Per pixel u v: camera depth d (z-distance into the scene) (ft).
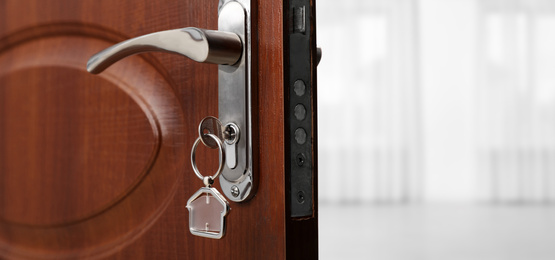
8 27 2.00
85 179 1.84
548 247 11.84
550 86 19.25
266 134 1.40
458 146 19.51
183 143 1.64
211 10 1.53
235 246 1.49
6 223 2.02
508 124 19.35
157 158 1.70
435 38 19.31
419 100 19.51
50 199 1.92
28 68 1.96
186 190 1.63
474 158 19.49
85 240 1.89
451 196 19.63
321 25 19.66
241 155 1.42
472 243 12.29
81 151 1.85
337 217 16.55
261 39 1.41
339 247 11.81
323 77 19.70
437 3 19.26
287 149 1.36
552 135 19.31
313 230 1.38
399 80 19.42
